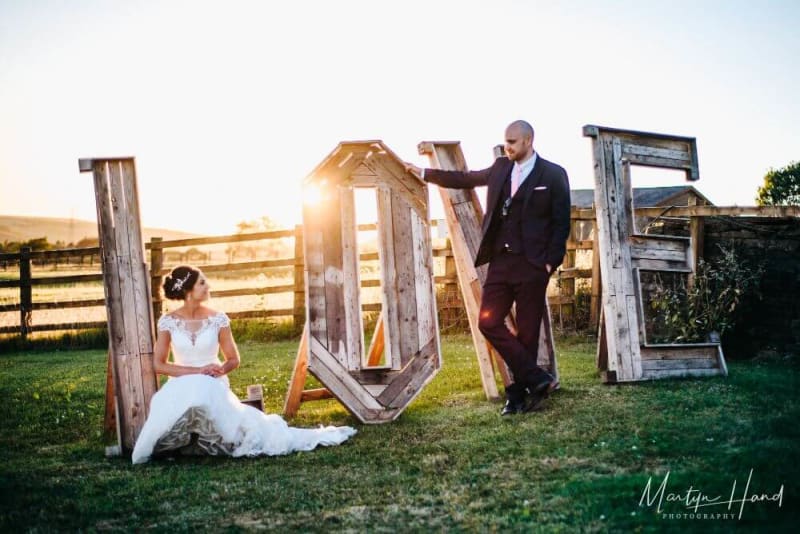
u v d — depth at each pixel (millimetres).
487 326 5340
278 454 4598
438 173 5727
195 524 3314
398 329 5668
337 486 3799
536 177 5277
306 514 3391
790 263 7086
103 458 4734
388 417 5449
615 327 6145
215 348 4879
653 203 32969
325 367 5492
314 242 5641
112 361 5000
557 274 10625
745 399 5129
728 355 7586
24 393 7164
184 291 4828
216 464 4434
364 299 12453
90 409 6289
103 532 3260
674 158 6820
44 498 3799
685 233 8195
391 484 3787
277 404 6441
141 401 5008
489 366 5996
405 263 5773
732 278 7371
